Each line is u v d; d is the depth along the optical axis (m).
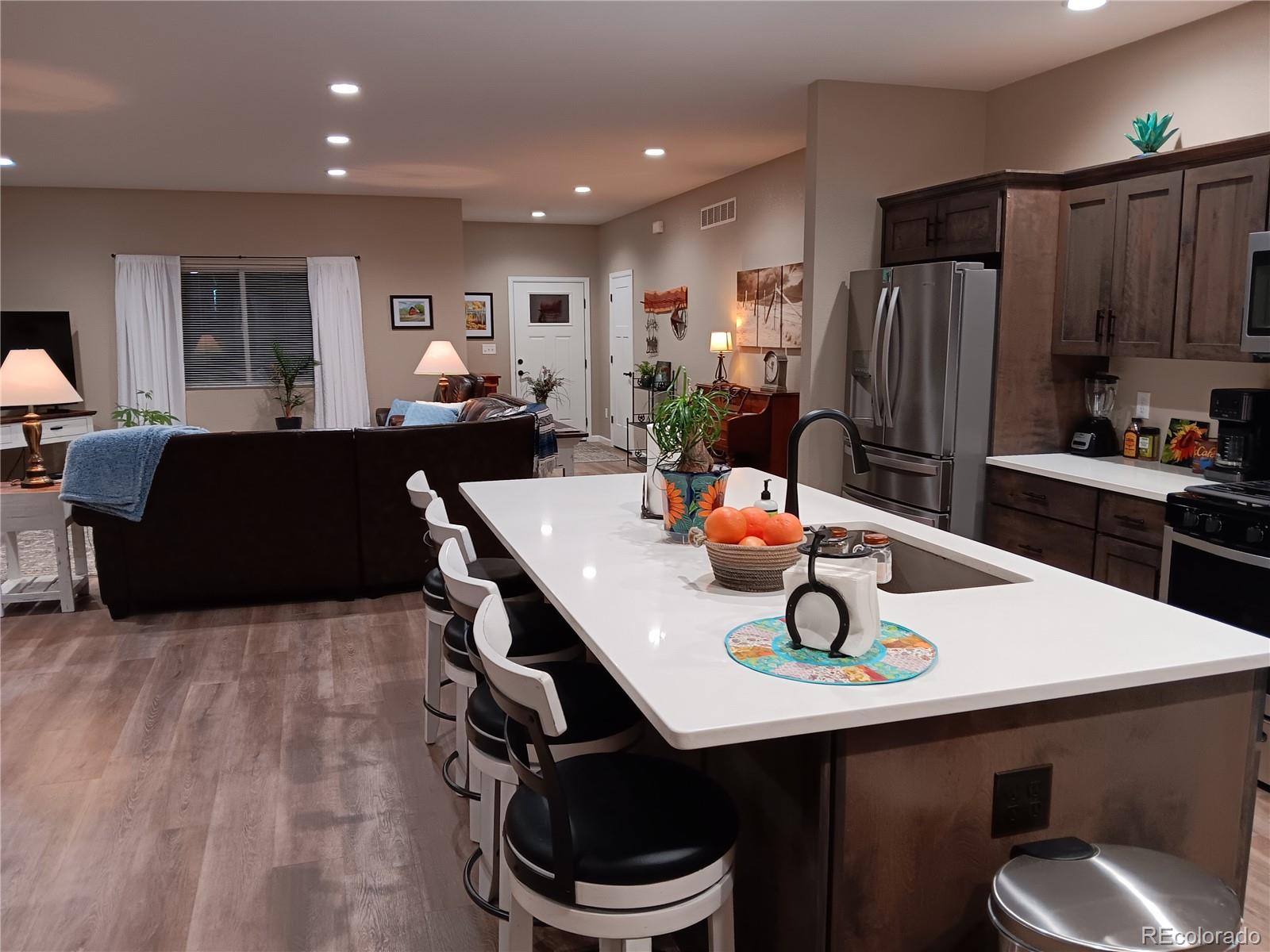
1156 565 3.20
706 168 7.29
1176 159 3.36
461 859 2.43
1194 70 3.74
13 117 5.38
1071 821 1.49
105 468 4.29
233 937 2.12
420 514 4.75
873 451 4.46
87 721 3.27
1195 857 1.58
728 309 7.84
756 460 6.50
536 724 1.27
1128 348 3.64
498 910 1.96
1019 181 3.89
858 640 1.45
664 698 1.30
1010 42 4.03
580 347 11.45
